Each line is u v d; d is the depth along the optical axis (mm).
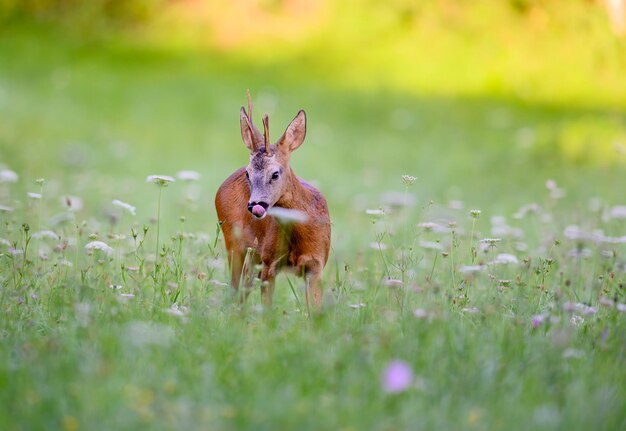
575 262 11547
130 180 22359
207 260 10430
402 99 31719
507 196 20703
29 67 34969
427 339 7242
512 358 7070
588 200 18781
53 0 39656
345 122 29516
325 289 10078
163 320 8258
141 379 6383
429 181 22922
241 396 6258
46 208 16469
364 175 23578
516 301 8898
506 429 5836
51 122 28750
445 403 6168
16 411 5930
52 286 9266
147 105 31156
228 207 10789
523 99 32031
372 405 6051
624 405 6305
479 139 27578
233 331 7695
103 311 8250
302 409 5926
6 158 24297
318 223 9953
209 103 31484
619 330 8016
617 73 33688
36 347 7152
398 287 8961
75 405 5941
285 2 38031
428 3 36500
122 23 38781
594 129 27344
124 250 12000
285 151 9844
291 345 7199
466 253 11875
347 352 6965
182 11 38781
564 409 6156
